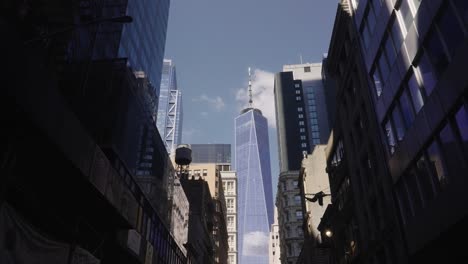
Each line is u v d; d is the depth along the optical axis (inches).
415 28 906.1
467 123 692.7
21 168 644.1
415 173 925.8
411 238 944.3
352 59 1445.6
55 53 800.3
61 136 626.5
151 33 2059.5
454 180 733.9
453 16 738.8
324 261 2258.9
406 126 975.0
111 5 1199.6
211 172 4530.0
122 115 1067.3
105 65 1094.4
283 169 6894.7
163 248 1435.8
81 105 903.7
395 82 1029.8
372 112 1216.2
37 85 562.9
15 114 539.8
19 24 687.1
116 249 961.5
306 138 7121.1
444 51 777.6
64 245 613.3
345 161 1589.6
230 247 6628.9
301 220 4397.1
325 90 6609.3
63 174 694.5
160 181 1424.7
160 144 1465.3
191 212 2630.4
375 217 1237.7
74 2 900.0
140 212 1159.0
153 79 2027.6
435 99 807.1
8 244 470.9
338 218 1675.7
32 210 602.5
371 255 1237.1
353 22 1424.7
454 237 771.4
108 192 808.9
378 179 1188.5
